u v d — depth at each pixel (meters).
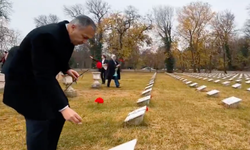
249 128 3.74
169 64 45.53
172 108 5.43
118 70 11.00
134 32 36.25
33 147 1.90
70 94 7.22
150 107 5.51
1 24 28.84
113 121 4.12
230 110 5.23
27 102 1.79
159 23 45.16
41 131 1.90
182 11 40.28
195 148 2.86
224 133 3.46
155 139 3.17
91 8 40.94
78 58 50.19
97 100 5.67
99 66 7.85
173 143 3.03
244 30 39.62
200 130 3.60
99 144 3.00
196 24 39.78
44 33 1.71
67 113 1.76
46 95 1.74
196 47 40.91
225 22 38.88
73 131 3.54
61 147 2.89
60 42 1.77
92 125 3.88
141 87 11.11
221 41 39.09
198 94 8.29
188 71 48.38
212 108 5.47
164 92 8.94
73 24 1.83
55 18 41.94
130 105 5.81
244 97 7.55
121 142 3.06
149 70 50.28
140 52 49.91
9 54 1.88
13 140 3.19
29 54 1.75
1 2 26.75
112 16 35.84
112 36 35.94
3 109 5.25
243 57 47.53
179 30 40.94
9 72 1.78
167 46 44.97
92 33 1.88
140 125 3.81
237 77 20.58
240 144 3.00
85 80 16.05
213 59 46.66
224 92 9.02
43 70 1.69
